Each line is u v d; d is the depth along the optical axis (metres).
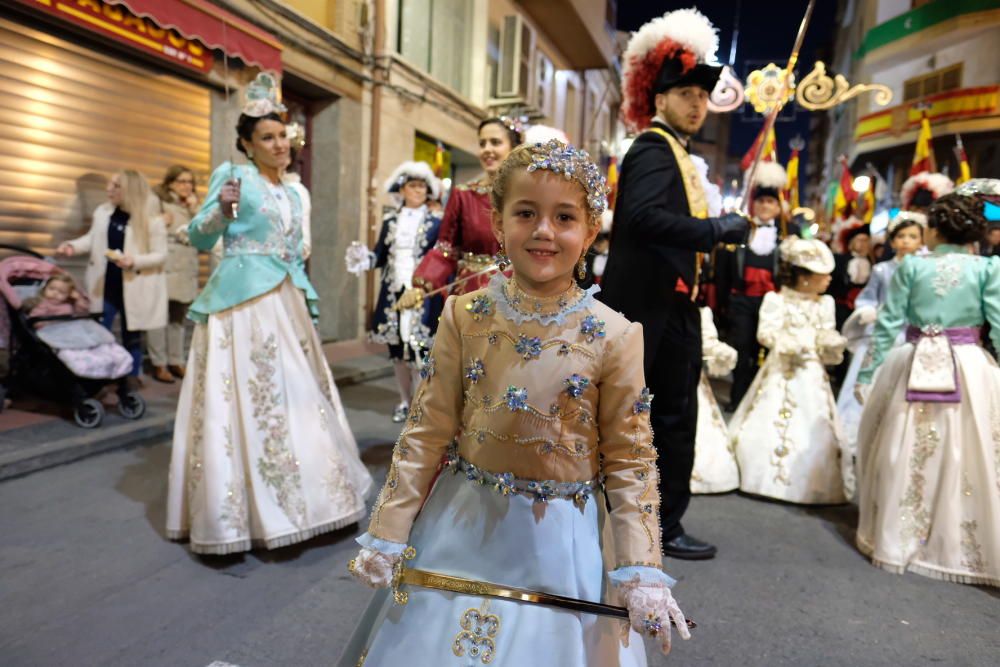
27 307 4.32
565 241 1.33
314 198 8.69
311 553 2.98
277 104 3.09
